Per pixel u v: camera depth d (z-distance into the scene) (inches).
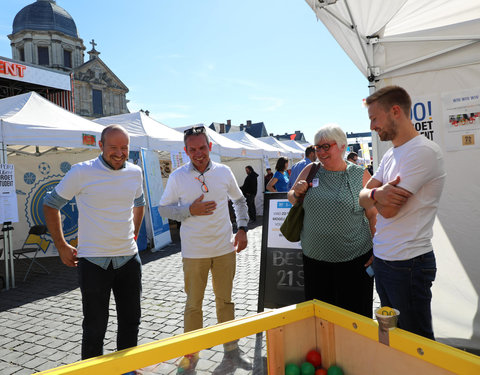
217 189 104.4
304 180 89.1
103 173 90.3
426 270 65.1
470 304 113.4
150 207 297.6
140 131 303.9
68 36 1749.5
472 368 35.6
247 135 567.8
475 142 113.2
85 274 87.5
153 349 40.4
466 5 105.7
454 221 116.0
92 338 86.7
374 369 46.8
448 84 117.0
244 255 266.1
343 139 85.4
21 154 304.5
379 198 64.6
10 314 165.2
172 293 185.8
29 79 724.0
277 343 50.8
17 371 113.3
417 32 121.0
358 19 107.5
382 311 44.9
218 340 44.9
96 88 1747.0
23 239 303.7
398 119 66.9
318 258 87.3
